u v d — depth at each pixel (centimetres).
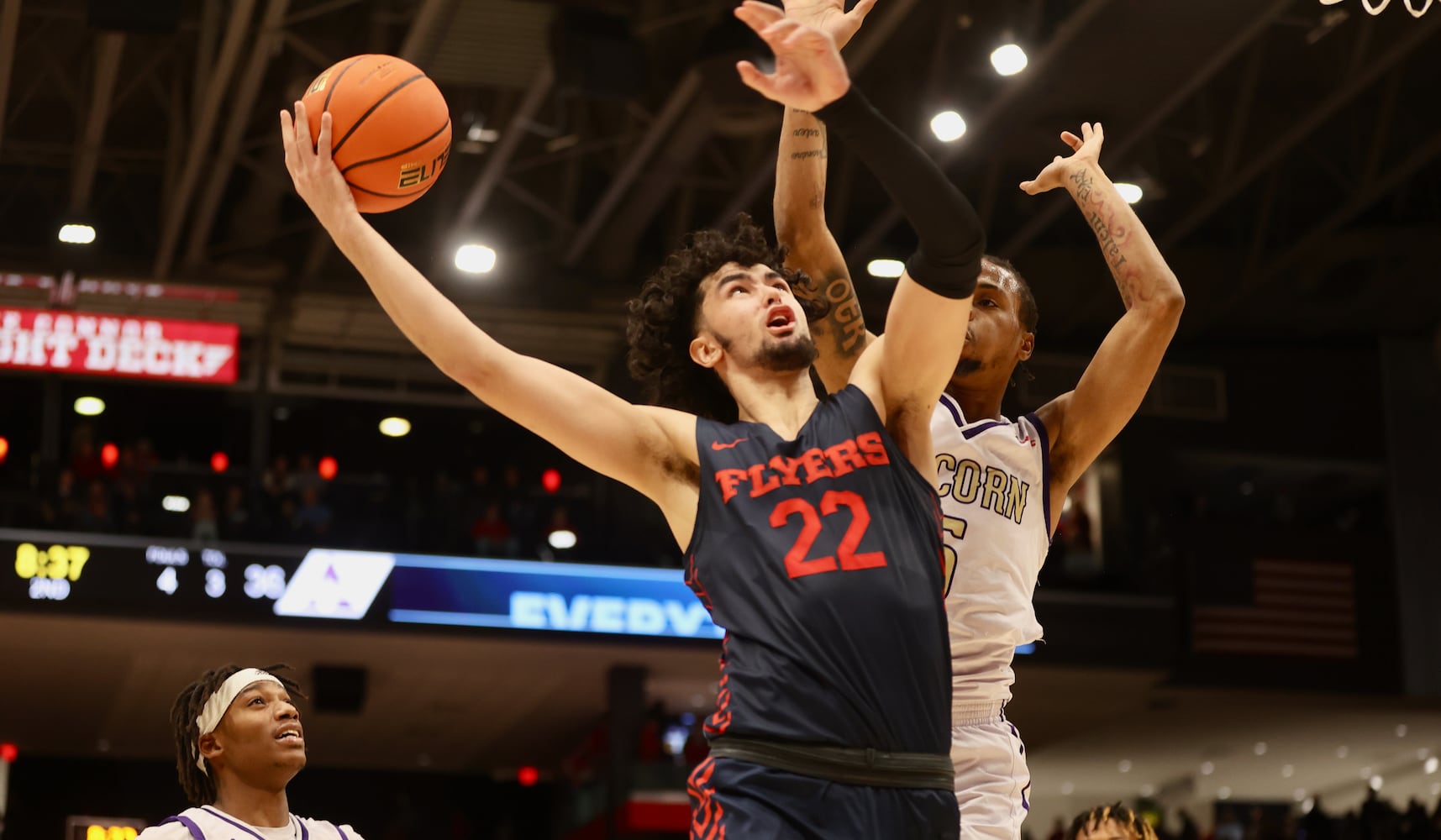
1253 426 2123
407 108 251
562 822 2275
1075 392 297
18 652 1684
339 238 230
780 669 205
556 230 1808
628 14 1408
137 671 1777
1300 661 1953
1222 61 1423
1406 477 2106
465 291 1775
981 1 1438
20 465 2000
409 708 1992
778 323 236
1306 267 1967
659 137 1470
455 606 1659
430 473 2083
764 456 221
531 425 224
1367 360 2162
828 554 211
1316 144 1817
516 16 1342
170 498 1730
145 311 1802
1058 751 2417
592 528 1828
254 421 1886
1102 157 1594
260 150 1614
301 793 2466
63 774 2362
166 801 2394
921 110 1584
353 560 1645
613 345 1880
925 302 218
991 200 1631
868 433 221
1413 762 2461
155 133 1691
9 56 1327
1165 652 1836
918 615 211
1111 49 1405
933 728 209
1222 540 1964
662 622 1714
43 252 1756
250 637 1653
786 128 290
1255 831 2202
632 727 1766
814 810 200
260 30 1305
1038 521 290
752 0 203
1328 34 1566
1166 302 290
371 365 1927
